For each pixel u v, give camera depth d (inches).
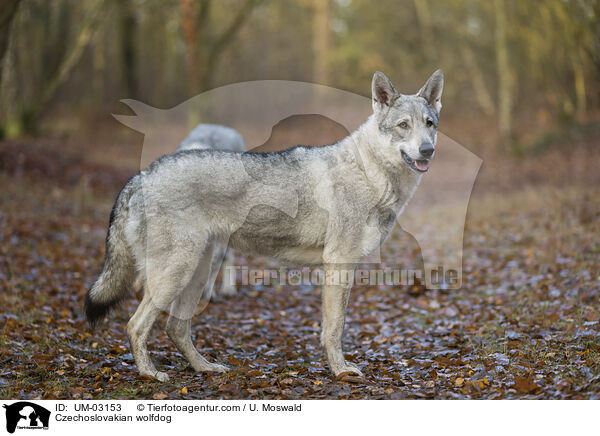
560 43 751.1
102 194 479.2
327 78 1285.7
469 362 174.9
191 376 173.5
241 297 276.1
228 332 221.9
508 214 411.2
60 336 197.5
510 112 793.6
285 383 163.0
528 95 985.5
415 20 1293.1
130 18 1003.9
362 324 234.7
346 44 1306.6
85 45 700.0
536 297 236.7
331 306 175.6
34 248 300.0
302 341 213.6
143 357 169.8
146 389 159.3
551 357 169.3
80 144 705.6
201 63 655.8
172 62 1228.5
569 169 533.3
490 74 1158.3
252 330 226.5
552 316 209.2
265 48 1435.8
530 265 285.1
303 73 1414.9
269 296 279.1
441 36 1235.9
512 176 578.2
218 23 1261.1
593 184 441.4
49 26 831.1
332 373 173.9
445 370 171.3
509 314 222.2
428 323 228.4
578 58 729.0
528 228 357.4
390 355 192.2
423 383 162.1
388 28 1302.9
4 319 207.3
